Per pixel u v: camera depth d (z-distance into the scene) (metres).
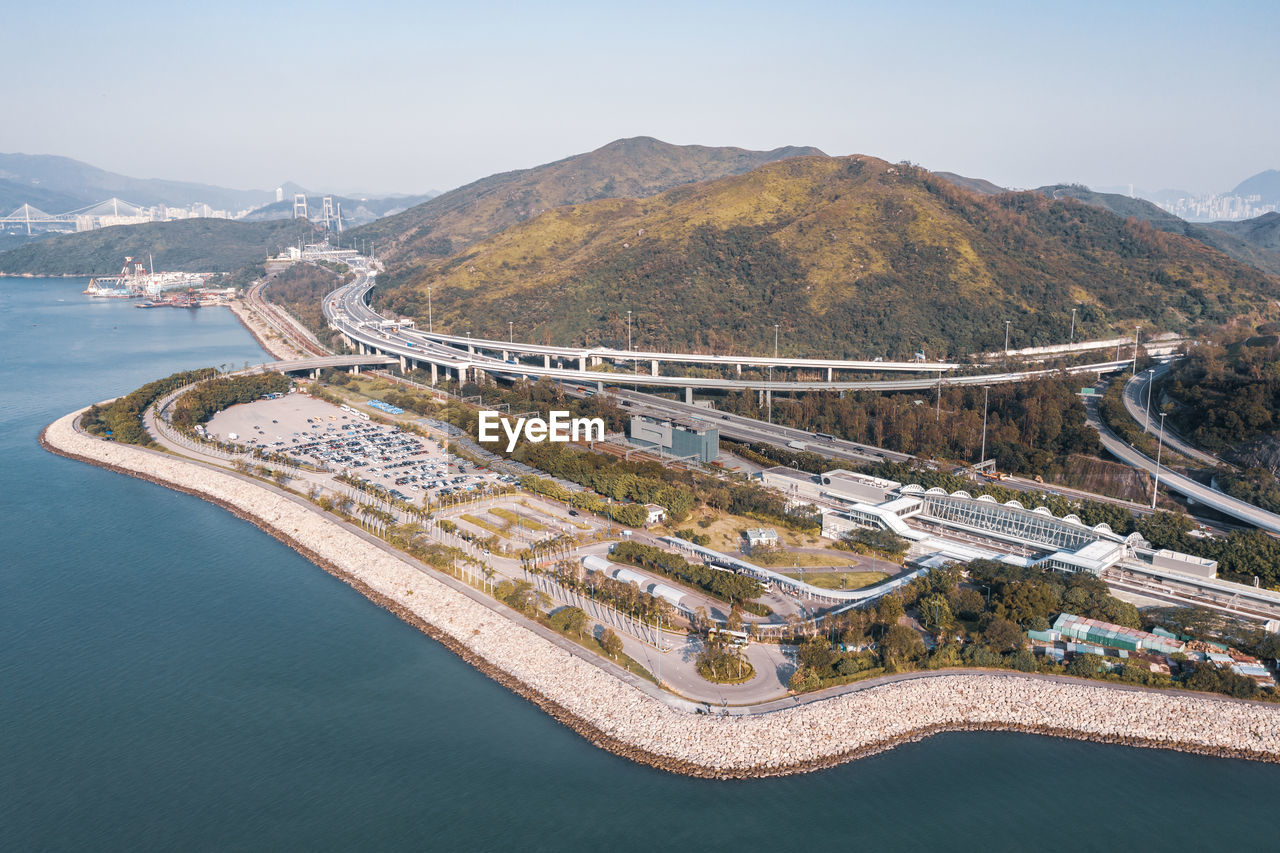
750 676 191.00
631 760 169.88
